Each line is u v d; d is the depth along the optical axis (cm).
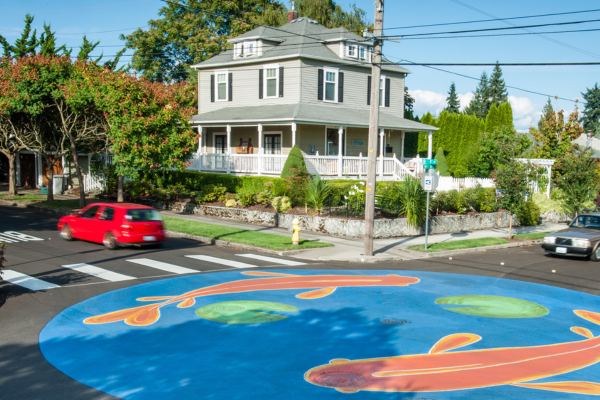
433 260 1809
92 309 1070
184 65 4772
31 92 2605
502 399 654
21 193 3516
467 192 2783
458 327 984
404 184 2420
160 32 4759
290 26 3756
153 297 1176
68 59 2667
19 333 909
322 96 3356
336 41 3428
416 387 689
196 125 3447
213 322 982
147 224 1756
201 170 3356
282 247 1867
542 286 1392
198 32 4791
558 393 678
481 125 4497
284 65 3303
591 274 1570
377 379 715
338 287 1325
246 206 2636
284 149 3284
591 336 945
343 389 677
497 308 1141
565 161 2894
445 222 2512
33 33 3566
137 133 2436
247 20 5000
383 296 1232
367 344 869
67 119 2744
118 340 873
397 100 3784
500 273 1572
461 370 756
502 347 870
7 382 693
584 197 2869
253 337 895
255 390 670
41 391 664
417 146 4559
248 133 3494
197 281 1355
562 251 1823
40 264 1498
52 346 841
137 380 702
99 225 1783
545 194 3359
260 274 1473
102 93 2408
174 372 732
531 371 758
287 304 1132
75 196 3447
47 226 2247
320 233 2280
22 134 3048
